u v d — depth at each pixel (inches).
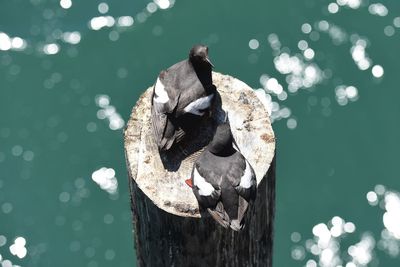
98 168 1352.1
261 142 475.8
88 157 1358.3
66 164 1359.5
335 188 1341.0
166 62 1432.1
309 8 1465.3
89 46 1449.3
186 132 466.9
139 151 473.4
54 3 1483.8
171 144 459.5
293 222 1309.1
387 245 1274.6
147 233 458.0
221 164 432.5
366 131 1371.8
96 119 1390.3
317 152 1362.0
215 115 487.5
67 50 1446.9
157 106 467.5
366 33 1439.5
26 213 1325.0
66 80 1424.7
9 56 1443.2
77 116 1396.4
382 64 1413.6
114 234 1304.1
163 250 453.7
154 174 460.8
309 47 1429.6
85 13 1477.6
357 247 1275.8
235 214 424.2
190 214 433.7
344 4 1466.5
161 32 1455.5
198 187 429.7
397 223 1295.5
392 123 1370.6
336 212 1317.7
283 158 1365.7
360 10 1459.2
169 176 459.8
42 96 1413.6
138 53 1443.2
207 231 435.5
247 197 427.2
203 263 448.8
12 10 1480.1
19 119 1393.9
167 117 463.5
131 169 463.8
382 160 1354.6
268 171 461.1
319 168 1353.3
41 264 1285.7
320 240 1289.4
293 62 1417.3
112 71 1428.4
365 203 1323.8
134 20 1465.3
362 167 1352.1
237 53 1432.1
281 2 1471.5
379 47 1428.4
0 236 1305.4
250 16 1459.2
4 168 1359.5
